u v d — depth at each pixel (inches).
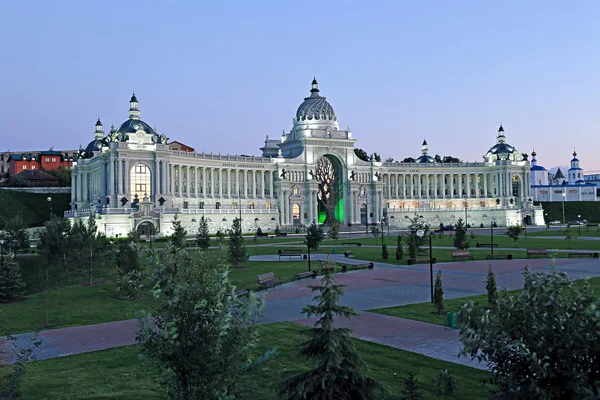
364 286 2022.6
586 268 2418.8
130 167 5315.0
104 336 1317.7
